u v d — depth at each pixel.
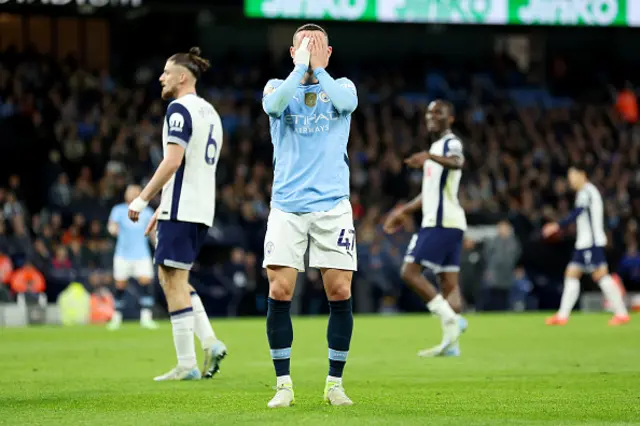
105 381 22.91
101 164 73.88
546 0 74.25
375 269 66.69
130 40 95.31
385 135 84.12
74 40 94.00
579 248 48.81
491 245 67.12
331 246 17.50
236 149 79.00
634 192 82.38
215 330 45.62
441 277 32.34
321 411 16.69
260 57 101.88
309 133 17.66
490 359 29.25
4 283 58.25
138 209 22.17
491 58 106.69
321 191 17.48
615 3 75.38
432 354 30.50
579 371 25.25
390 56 105.88
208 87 91.31
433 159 30.98
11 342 38.19
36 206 73.00
